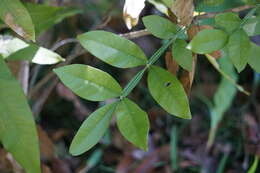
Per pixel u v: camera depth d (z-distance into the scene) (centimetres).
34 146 42
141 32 50
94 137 40
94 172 91
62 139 96
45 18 52
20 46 46
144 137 40
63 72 40
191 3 42
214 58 50
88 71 40
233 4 74
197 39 39
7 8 42
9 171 73
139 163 91
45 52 46
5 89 42
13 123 42
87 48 41
